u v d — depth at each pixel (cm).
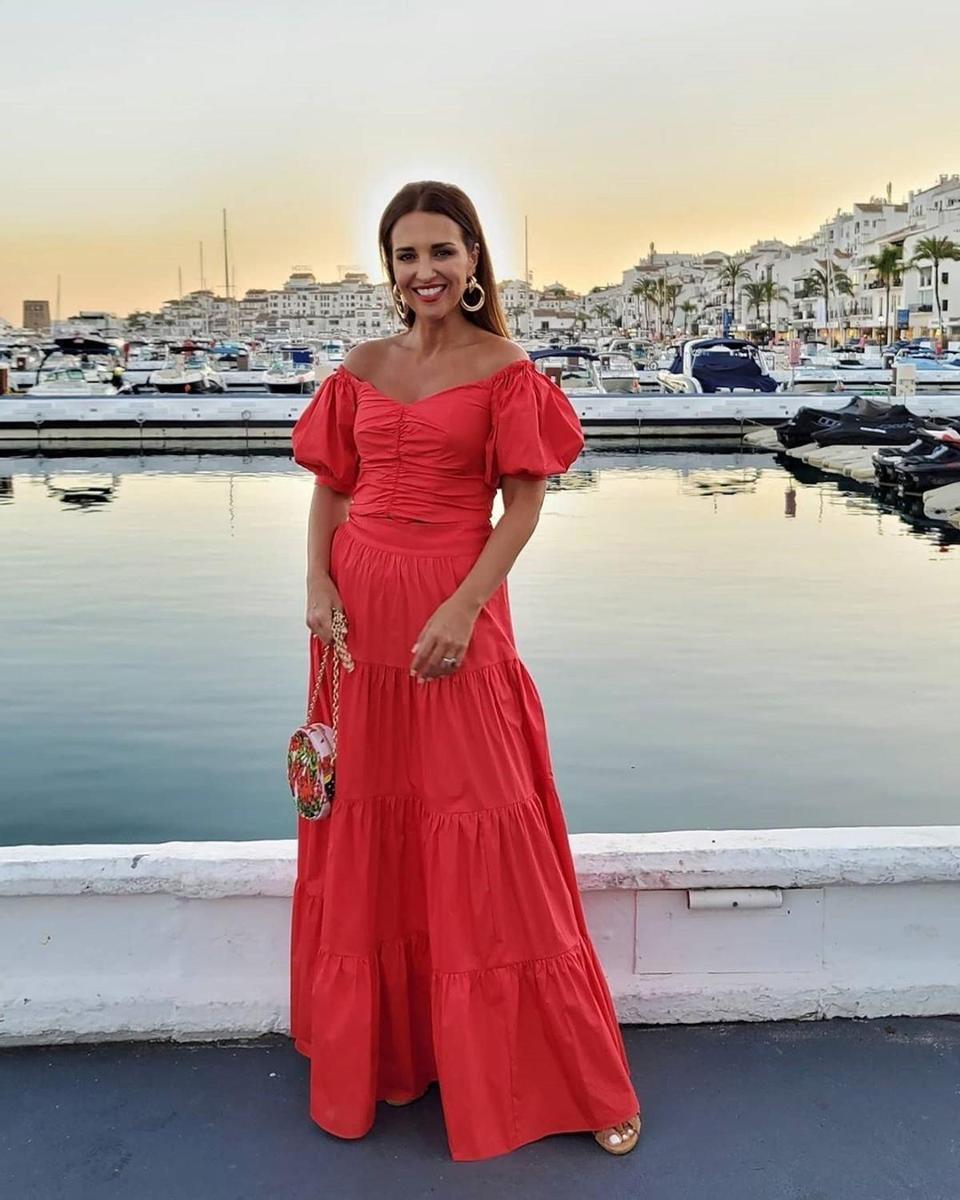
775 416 3092
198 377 3578
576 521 1736
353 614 223
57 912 256
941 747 732
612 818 621
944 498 1828
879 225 11344
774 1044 256
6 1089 242
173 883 253
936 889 262
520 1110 224
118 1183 215
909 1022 263
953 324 8356
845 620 1080
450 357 221
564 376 3625
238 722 785
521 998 223
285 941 259
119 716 799
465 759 217
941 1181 215
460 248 215
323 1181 216
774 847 259
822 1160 220
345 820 224
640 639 1009
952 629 1044
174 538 1581
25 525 1703
